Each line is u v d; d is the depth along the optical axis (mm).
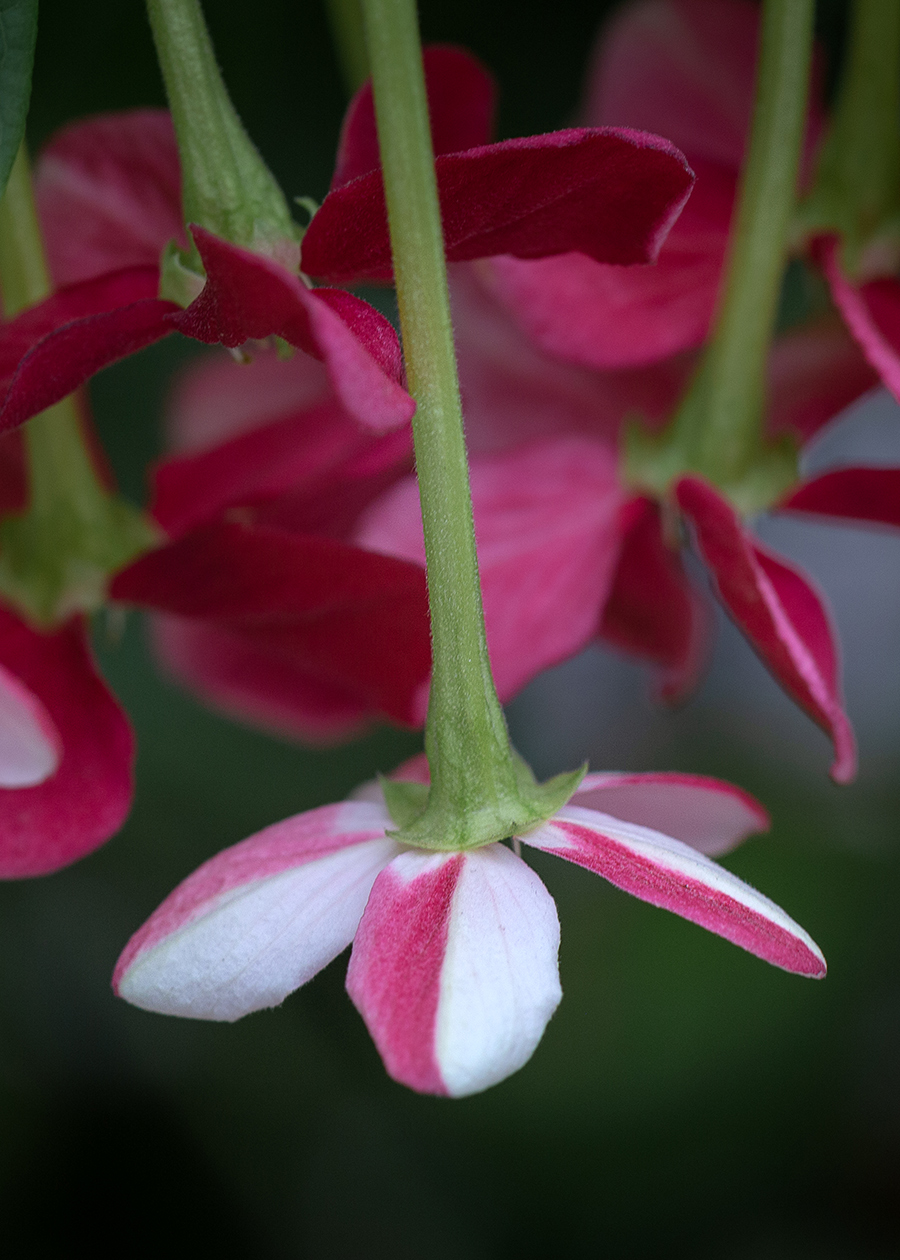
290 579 136
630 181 121
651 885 123
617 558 155
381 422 108
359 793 132
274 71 197
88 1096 250
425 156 120
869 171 154
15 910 240
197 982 122
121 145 145
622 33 172
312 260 126
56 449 154
